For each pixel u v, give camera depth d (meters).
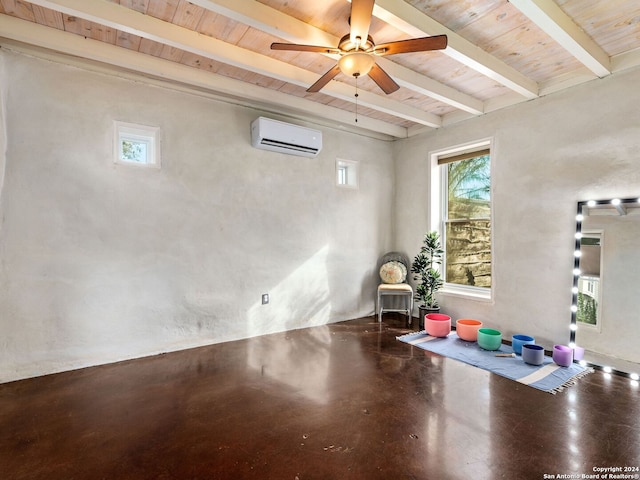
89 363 2.83
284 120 3.88
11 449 1.77
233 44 2.67
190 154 3.28
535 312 3.35
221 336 3.49
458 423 2.02
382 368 2.85
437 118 4.18
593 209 2.95
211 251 3.41
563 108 3.13
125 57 2.69
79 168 2.76
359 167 4.56
